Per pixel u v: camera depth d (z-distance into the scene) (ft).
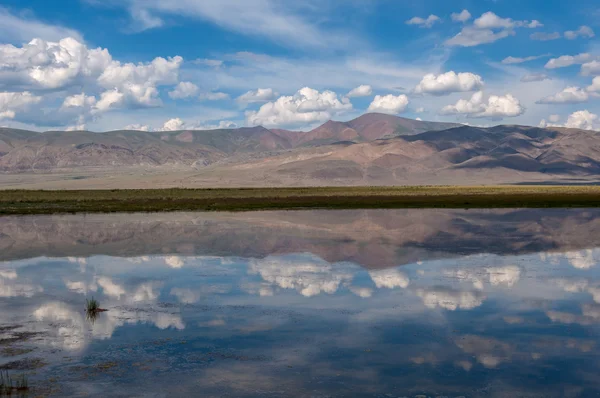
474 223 163.22
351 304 62.18
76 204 270.26
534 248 107.96
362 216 192.75
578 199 299.17
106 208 239.09
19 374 40.55
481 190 465.06
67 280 76.59
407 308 60.34
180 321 55.06
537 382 39.24
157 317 56.65
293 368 42.01
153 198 326.24
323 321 55.01
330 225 157.38
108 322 54.65
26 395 36.65
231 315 57.36
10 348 46.52
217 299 64.75
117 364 42.73
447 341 48.57
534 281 75.10
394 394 37.32
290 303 62.75
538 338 49.34
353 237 127.03
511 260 93.30
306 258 95.86
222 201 297.12
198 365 42.57
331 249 106.93
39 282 75.15
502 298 65.00
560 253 101.35
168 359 43.91
